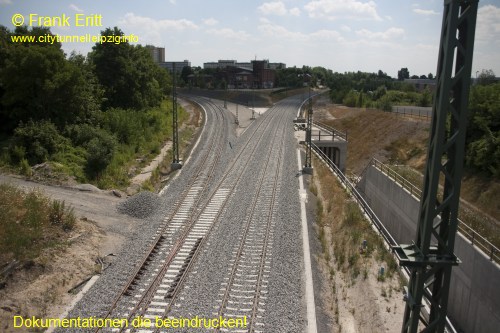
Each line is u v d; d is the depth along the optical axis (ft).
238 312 50.57
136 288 54.85
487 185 100.89
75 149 110.01
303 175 117.29
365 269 64.18
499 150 99.50
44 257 57.26
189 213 83.61
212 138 170.19
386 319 52.90
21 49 109.19
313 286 57.93
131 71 171.12
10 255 55.36
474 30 31.17
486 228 81.61
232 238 71.51
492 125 111.24
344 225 80.23
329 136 185.26
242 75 514.27
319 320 50.65
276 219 81.41
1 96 117.19
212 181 107.96
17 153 96.53
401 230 100.68
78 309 49.70
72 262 59.16
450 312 71.97
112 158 112.27
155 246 67.00
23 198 70.95
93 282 56.44
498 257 63.21
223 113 267.18
